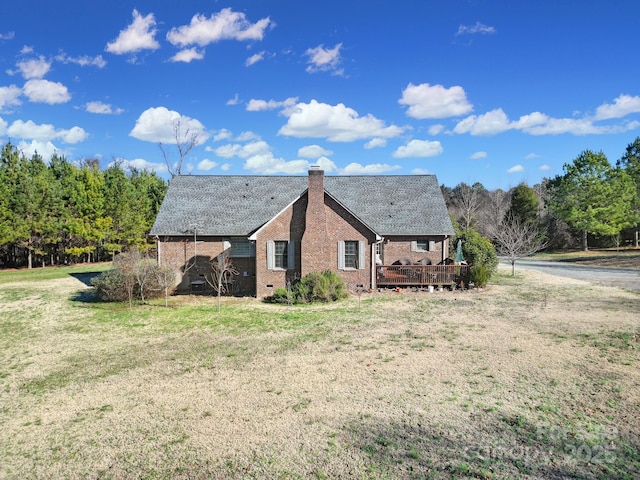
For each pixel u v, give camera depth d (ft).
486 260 106.42
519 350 46.06
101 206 159.63
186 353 48.55
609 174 170.30
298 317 65.21
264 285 84.12
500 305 71.31
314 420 31.19
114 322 64.54
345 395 35.45
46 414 33.83
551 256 173.58
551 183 189.88
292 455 26.68
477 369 40.63
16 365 46.14
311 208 82.89
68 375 42.52
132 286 78.74
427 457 26.07
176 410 33.60
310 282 77.97
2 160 151.53
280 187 105.70
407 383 37.68
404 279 87.66
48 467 26.43
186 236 92.27
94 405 35.17
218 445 28.17
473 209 206.18
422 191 108.88
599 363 41.29
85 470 25.95
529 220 191.31
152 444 28.58
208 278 92.12
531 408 32.14
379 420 30.91
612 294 79.61
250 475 24.73
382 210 103.81
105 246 159.33
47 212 145.38
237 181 106.32
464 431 29.09
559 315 62.39
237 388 37.63
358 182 111.24
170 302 79.71
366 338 52.60
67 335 58.08
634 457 25.55
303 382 38.60
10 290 96.07
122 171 192.44
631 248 177.58
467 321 60.18
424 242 99.81
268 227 84.12
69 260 164.66
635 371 38.99
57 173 181.68
